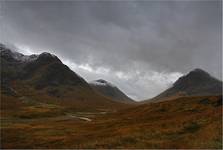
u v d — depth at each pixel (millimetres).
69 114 186000
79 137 64000
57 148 52531
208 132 41344
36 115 161250
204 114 60688
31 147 59469
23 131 86062
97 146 44656
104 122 98562
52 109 194625
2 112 163125
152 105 112500
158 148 38719
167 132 48406
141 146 40875
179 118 65938
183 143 39375
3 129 89812
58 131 84438
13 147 61062
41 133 81312
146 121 76812
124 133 54812
